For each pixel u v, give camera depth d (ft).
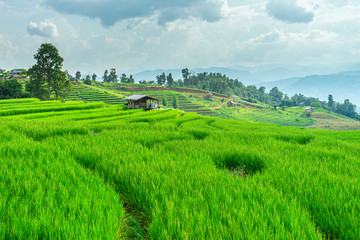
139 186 17.75
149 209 15.16
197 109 599.98
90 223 12.15
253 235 11.33
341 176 21.80
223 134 54.75
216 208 14.30
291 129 110.73
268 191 17.47
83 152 28.66
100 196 15.88
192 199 15.34
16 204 14.02
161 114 149.38
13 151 27.55
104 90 630.74
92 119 114.62
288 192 18.17
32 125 56.80
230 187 18.08
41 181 18.11
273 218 13.26
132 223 15.26
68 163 23.76
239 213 13.48
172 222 12.24
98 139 39.78
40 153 26.91
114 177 20.80
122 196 18.34
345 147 43.75
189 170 22.17
